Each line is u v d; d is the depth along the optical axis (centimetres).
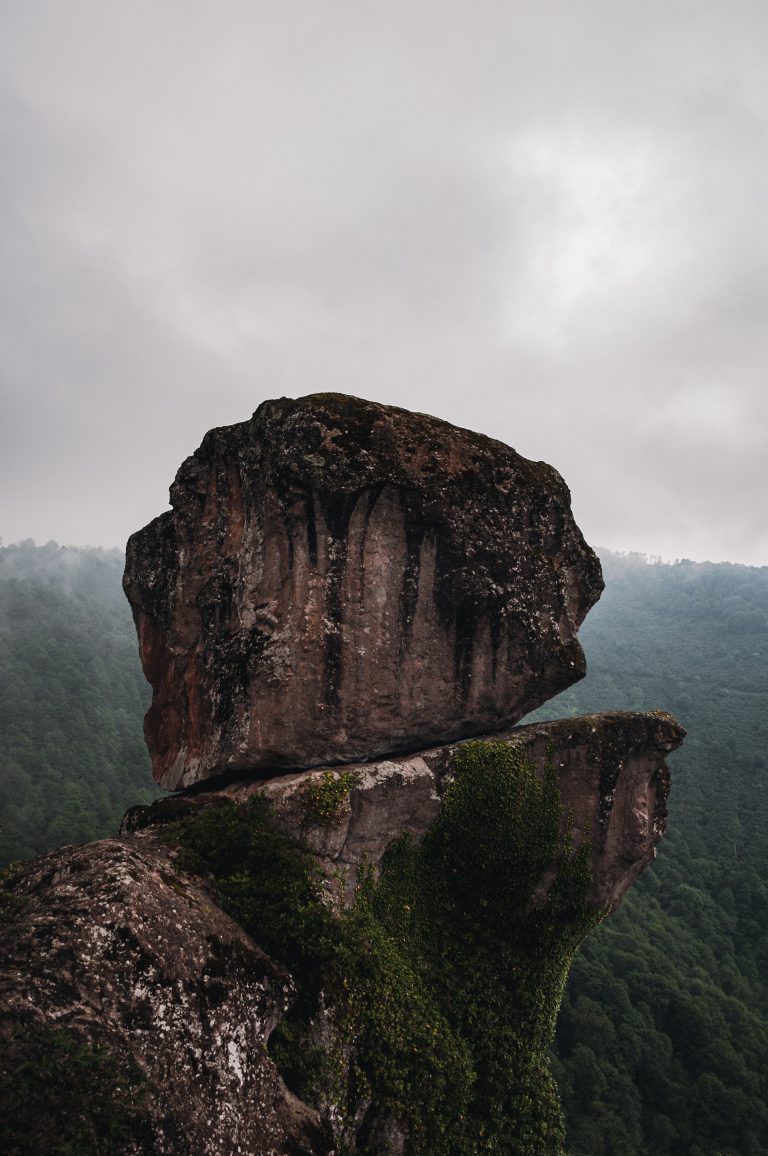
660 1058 4125
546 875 1231
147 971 728
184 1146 641
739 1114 3775
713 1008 4488
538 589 1322
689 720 9719
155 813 1112
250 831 1016
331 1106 852
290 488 1148
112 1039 665
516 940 1208
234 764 1160
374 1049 943
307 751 1144
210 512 1375
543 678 1333
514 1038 1150
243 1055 755
